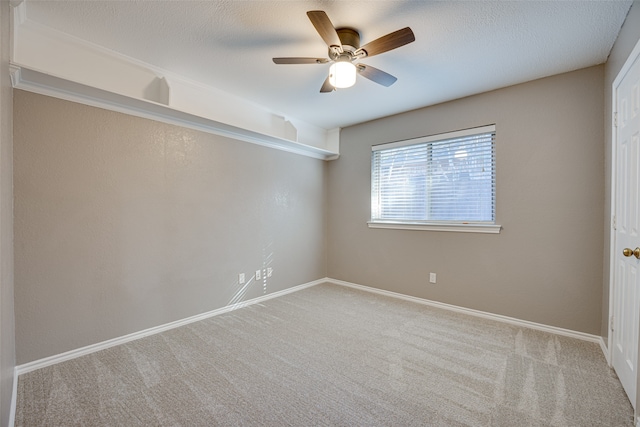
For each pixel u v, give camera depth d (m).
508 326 2.75
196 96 2.88
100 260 2.29
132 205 2.46
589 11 1.75
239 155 3.30
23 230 1.94
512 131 2.80
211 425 1.49
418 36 2.04
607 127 2.24
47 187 2.04
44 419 1.51
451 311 3.16
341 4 1.75
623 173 1.87
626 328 1.74
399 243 3.64
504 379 1.89
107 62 2.33
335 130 4.34
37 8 1.79
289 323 2.81
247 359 2.13
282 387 1.80
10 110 1.71
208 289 3.00
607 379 1.88
